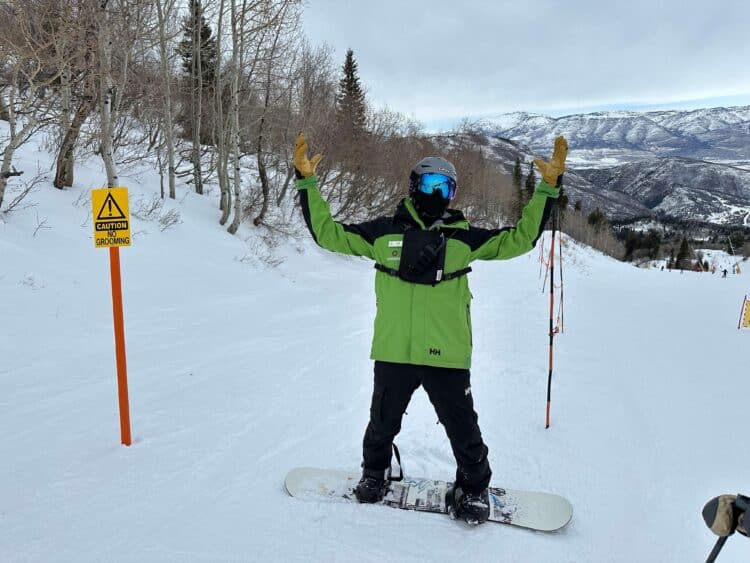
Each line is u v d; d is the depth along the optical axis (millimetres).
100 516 2654
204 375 5332
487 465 2732
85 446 3490
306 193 2672
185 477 3113
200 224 15109
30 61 8430
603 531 2779
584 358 7512
